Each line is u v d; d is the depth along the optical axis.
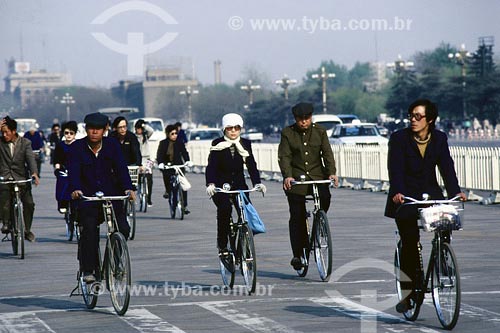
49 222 50.25
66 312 23.83
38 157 87.06
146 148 58.34
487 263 30.27
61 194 40.56
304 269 28.44
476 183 54.09
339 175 72.56
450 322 20.19
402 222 21.33
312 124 28.39
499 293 24.73
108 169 23.94
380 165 65.62
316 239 27.91
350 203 56.75
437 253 20.62
